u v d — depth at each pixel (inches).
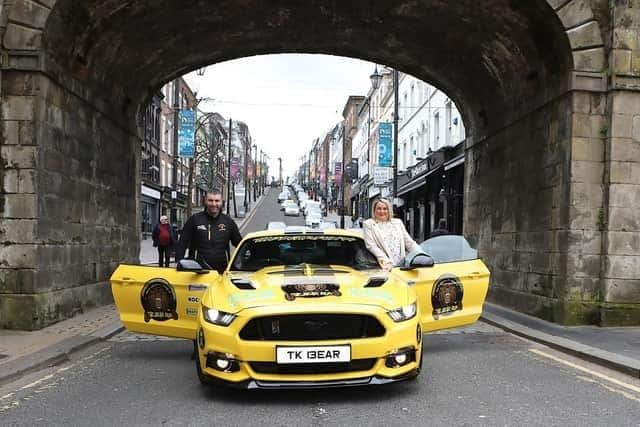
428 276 261.1
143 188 1435.8
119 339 335.6
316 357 185.8
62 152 374.0
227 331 190.9
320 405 198.7
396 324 193.9
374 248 255.6
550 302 390.3
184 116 1098.7
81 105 408.5
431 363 267.9
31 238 334.6
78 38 378.0
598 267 373.1
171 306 258.8
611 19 373.4
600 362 266.2
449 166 943.7
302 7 454.9
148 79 539.8
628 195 370.0
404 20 470.6
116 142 494.6
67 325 357.4
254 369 189.0
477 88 537.3
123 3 380.5
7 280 334.6
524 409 193.9
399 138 1510.8
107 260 468.4
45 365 261.7
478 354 290.7
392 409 193.3
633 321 367.6
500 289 491.2
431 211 1120.8
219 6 440.1
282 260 258.7
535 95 431.8
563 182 383.6
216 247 295.4
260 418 185.3
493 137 524.4
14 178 335.9
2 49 338.6
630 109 371.6
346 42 537.0
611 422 180.5
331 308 187.2
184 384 231.5
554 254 390.3
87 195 421.1
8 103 338.6
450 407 195.6
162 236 695.1
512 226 470.6
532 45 411.8
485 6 406.9
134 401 207.2
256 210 2854.3
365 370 191.6
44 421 185.5
